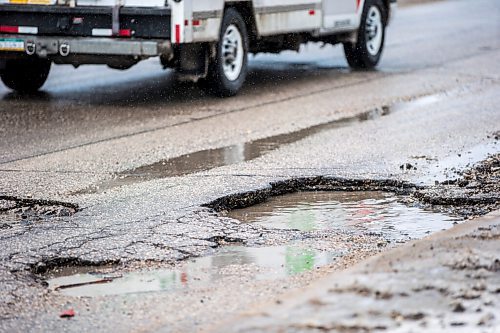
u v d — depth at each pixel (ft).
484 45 118.83
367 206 49.08
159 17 74.74
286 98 82.07
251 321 29.86
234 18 81.46
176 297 35.24
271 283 36.76
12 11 78.28
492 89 86.17
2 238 42.32
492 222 41.81
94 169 56.03
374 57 101.04
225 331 29.19
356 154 59.88
